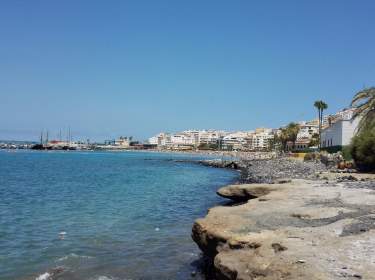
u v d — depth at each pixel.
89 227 20.89
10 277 12.91
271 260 9.46
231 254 11.09
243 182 49.75
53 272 13.47
